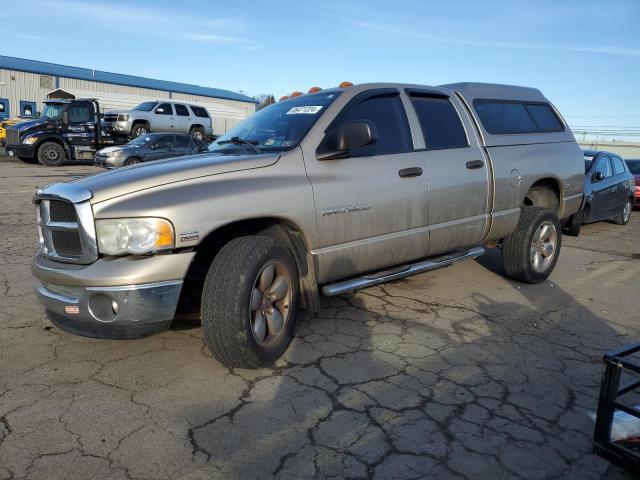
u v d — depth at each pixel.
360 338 4.03
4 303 4.60
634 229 10.57
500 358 3.76
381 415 2.95
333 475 2.44
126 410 2.93
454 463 2.55
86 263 3.12
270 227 3.68
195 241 3.11
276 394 3.15
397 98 4.48
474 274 6.03
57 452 2.54
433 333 4.18
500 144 5.13
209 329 3.19
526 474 2.49
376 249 4.10
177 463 2.49
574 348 4.00
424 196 4.36
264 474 2.43
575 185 5.91
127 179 3.21
